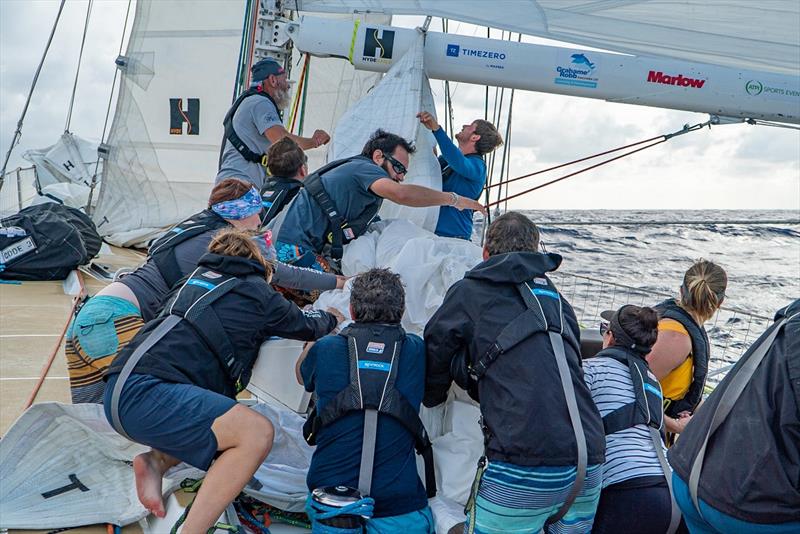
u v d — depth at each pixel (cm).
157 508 283
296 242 392
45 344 513
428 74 471
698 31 394
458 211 479
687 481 231
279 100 542
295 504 310
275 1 516
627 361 320
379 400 285
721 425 226
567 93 459
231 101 837
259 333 290
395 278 304
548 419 264
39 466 308
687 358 374
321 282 362
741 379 225
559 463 262
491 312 279
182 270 346
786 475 209
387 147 415
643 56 435
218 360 280
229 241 297
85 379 345
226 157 548
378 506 284
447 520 301
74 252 711
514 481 265
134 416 267
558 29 416
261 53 537
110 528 295
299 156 434
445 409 340
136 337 282
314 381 297
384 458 284
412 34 465
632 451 303
